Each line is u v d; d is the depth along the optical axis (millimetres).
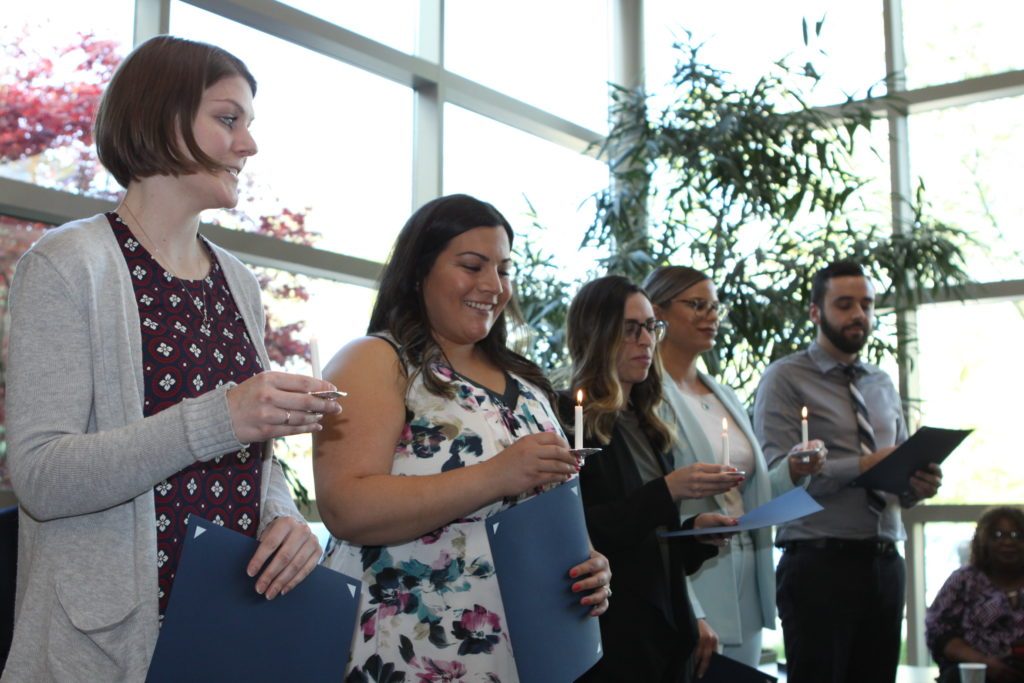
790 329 4414
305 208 3932
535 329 4438
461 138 4738
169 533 1292
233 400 1178
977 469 4668
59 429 1203
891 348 4414
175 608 1154
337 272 3951
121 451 1158
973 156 4883
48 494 1168
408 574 1621
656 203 5215
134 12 3439
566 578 1579
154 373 1302
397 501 1521
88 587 1203
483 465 1558
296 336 3871
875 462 3025
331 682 1276
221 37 3697
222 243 3545
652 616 2172
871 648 3133
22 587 1282
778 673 3699
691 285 2938
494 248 1793
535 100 5207
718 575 2734
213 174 1356
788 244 4484
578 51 5551
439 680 1584
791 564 3146
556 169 5262
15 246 3055
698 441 2723
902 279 4422
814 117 4660
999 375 4680
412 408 1697
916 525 4727
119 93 1331
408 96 4484
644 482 2430
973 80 4832
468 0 4875
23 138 3090
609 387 2369
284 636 1243
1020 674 3484
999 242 4762
